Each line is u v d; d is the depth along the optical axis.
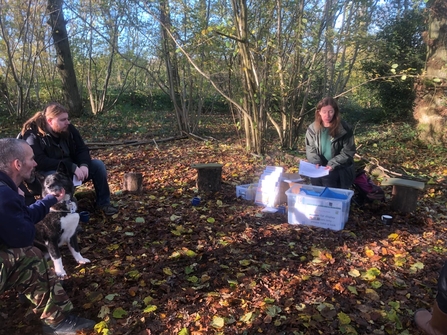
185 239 4.02
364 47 8.39
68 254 3.68
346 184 4.78
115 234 4.16
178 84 11.25
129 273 3.29
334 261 3.57
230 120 16.02
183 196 5.44
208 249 3.79
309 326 2.65
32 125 4.09
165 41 9.90
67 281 3.21
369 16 8.38
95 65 16.55
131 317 2.77
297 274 3.36
